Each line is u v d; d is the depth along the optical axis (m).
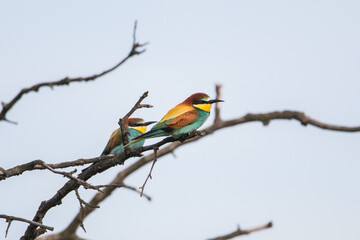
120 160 8.67
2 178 7.71
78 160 8.32
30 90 10.66
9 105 10.73
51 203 8.40
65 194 8.34
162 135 11.60
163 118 11.82
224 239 14.64
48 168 7.71
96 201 15.75
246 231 14.77
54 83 10.60
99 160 8.45
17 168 7.75
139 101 8.46
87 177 8.88
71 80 10.50
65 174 7.55
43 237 15.79
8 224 7.18
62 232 15.91
